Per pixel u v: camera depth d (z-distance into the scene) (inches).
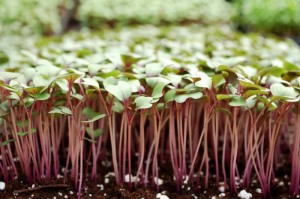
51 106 12.9
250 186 13.7
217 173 13.5
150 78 12.9
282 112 12.6
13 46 21.9
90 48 19.2
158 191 13.3
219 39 23.0
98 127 14.7
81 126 13.4
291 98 12.0
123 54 14.8
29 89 12.0
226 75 13.1
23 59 16.2
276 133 13.0
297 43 34.5
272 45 21.2
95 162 13.5
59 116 13.1
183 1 42.4
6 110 12.7
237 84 13.1
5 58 15.5
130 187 13.1
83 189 13.3
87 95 12.7
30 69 13.0
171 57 16.2
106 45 19.3
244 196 13.1
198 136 15.0
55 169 13.4
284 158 15.3
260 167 13.3
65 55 15.1
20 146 13.2
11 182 13.2
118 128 15.0
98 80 13.2
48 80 12.5
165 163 14.7
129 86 12.3
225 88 13.3
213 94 12.7
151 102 12.0
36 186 13.1
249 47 20.1
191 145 13.7
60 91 12.7
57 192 13.0
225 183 13.5
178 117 13.0
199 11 39.2
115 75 13.3
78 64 15.0
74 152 13.3
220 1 47.7
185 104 13.0
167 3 40.4
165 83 12.5
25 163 13.1
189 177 13.5
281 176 14.4
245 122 14.1
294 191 13.3
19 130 13.3
